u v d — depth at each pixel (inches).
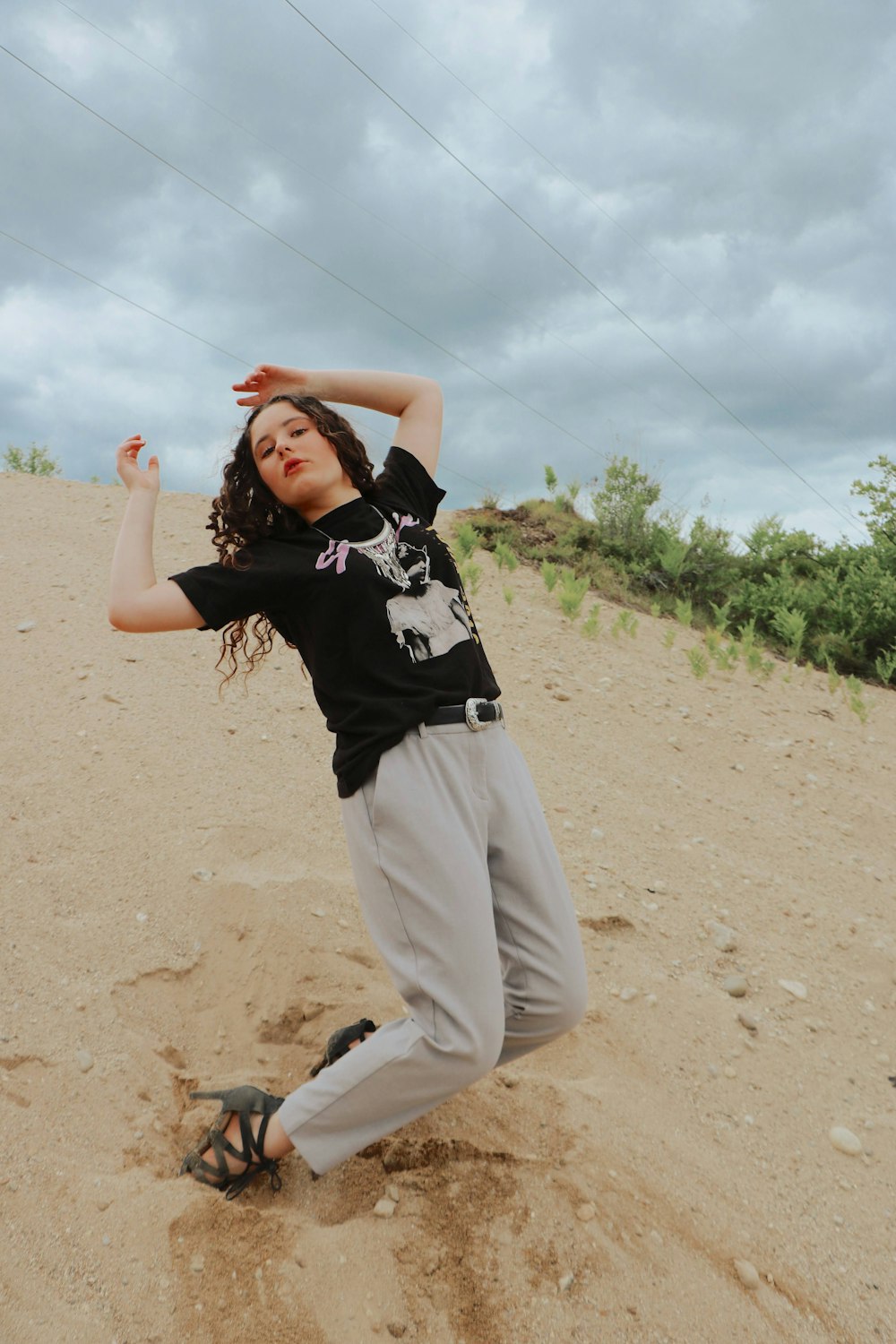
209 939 117.4
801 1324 79.4
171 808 142.8
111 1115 88.1
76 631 201.5
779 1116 106.2
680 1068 111.5
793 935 143.9
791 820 185.9
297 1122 78.5
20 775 144.3
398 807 75.3
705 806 184.9
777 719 242.7
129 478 84.8
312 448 82.4
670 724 222.1
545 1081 102.3
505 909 83.3
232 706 181.8
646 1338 75.2
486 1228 82.1
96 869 125.0
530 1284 77.8
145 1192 78.3
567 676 237.5
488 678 85.7
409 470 94.1
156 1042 101.3
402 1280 76.1
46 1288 68.0
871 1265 87.0
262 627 220.4
